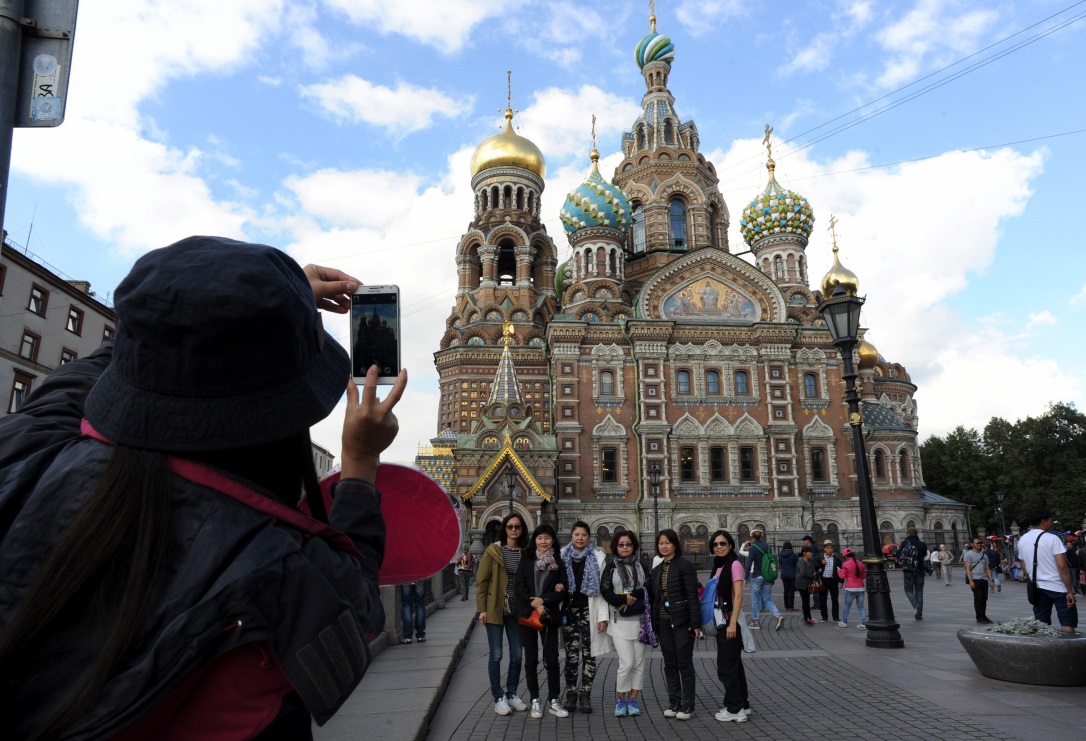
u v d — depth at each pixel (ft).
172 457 5.63
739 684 33.71
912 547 72.69
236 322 5.32
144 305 5.31
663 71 266.77
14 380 137.49
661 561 36.22
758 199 235.81
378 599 6.51
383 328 9.82
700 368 197.77
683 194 247.50
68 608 4.93
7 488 5.35
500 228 233.76
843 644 56.90
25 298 140.97
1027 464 302.25
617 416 192.85
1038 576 45.91
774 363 199.93
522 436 184.14
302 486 7.00
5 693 4.80
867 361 249.96
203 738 5.28
